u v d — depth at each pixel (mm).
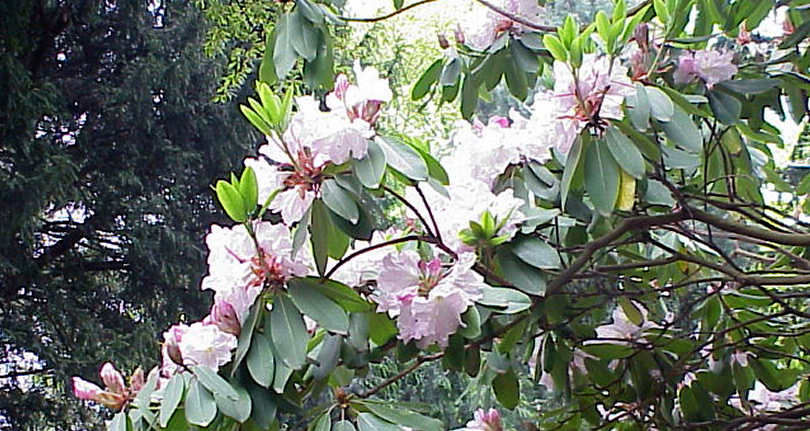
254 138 8500
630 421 2670
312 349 1989
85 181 8141
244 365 1794
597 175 1875
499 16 2482
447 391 7688
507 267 1888
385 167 1756
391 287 1810
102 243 8445
